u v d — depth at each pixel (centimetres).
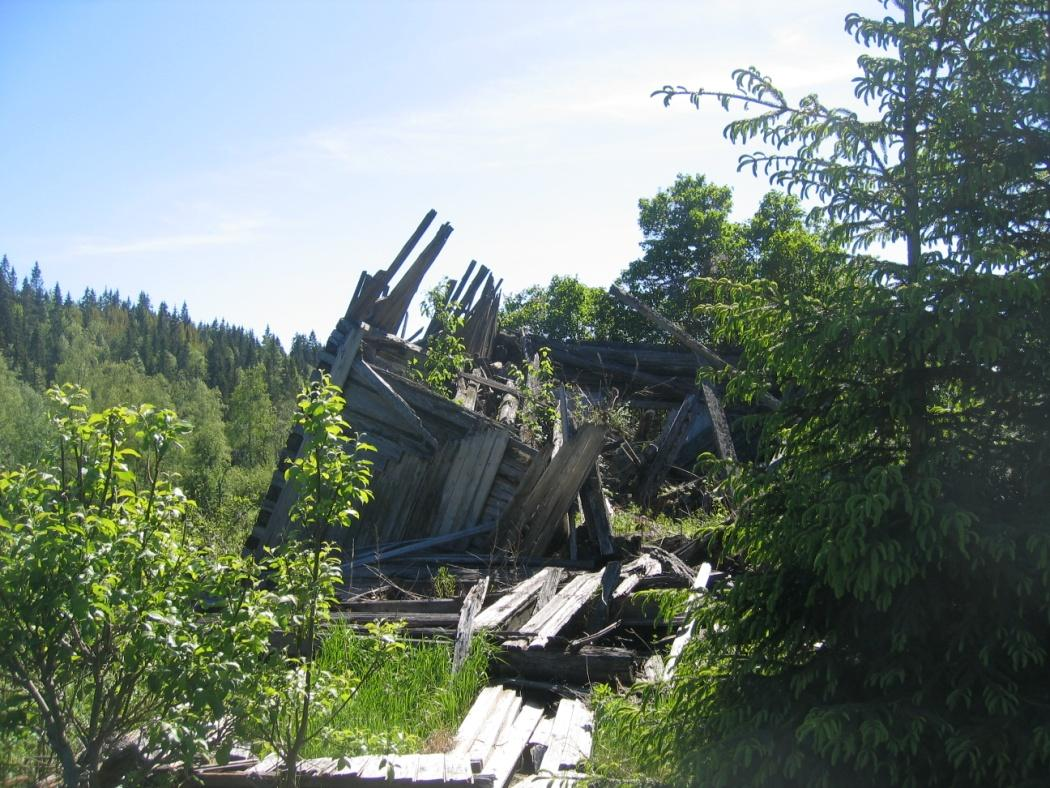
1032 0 424
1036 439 405
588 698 652
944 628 403
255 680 429
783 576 427
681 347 2003
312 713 497
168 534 453
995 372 404
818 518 403
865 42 452
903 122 452
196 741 409
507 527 1096
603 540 1063
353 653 670
